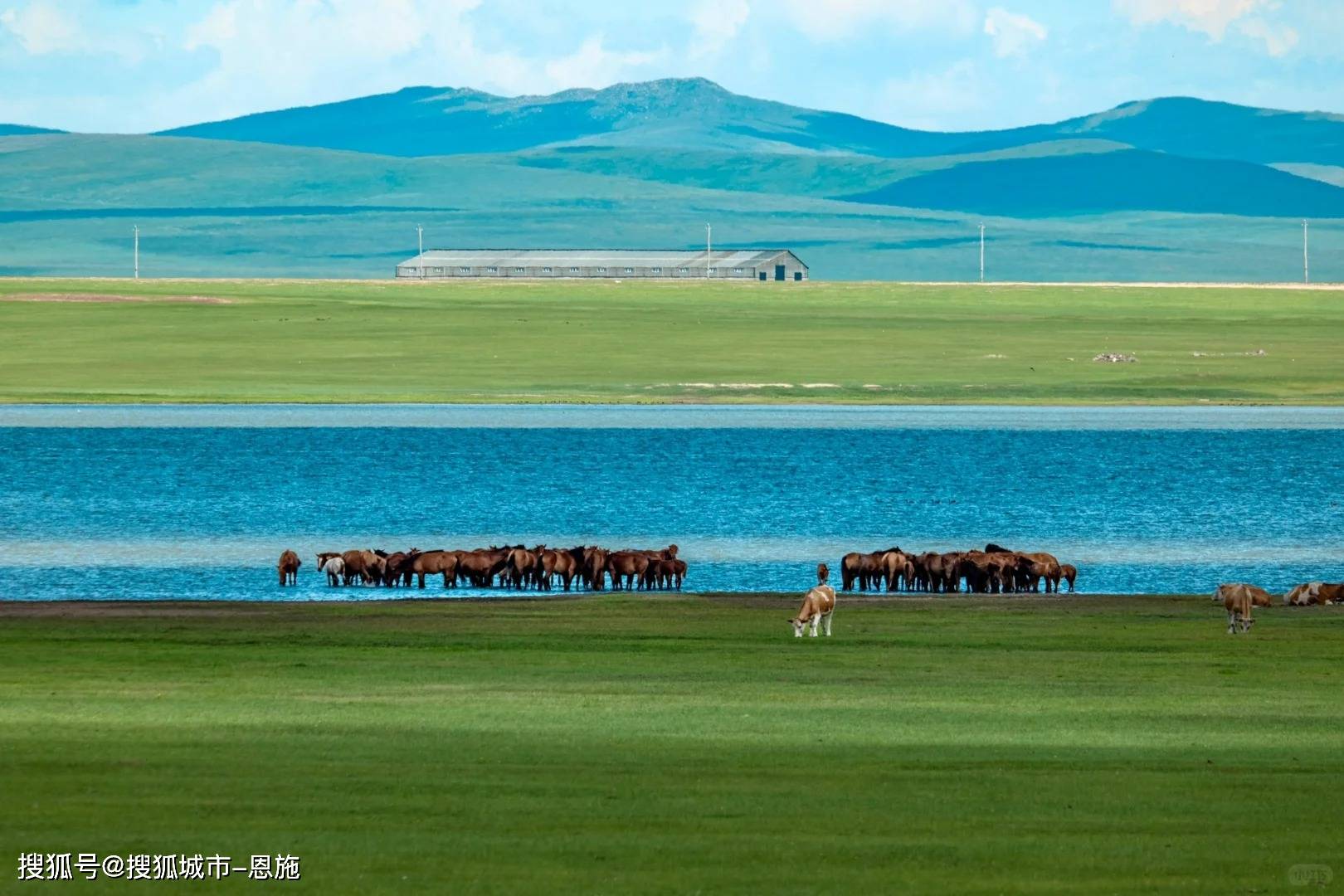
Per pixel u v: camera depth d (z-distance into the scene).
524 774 23.38
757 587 54.06
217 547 64.00
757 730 26.94
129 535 67.62
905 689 31.33
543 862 19.12
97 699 29.25
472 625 40.75
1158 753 25.23
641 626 40.62
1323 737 26.69
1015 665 34.69
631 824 20.73
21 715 27.56
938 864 19.14
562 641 37.88
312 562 59.75
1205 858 19.47
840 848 19.77
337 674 32.66
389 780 22.92
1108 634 39.59
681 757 24.62
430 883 18.38
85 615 42.19
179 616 42.03
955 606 45.22
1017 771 23.89
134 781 22.66
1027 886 18.38
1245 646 37.62
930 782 23.11
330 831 20.28
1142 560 61.56
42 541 65.25
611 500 83.62
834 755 24.94
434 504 81.56
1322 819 21.23
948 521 75.50
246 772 23.25
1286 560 61.62
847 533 70.69
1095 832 20.56
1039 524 74.25
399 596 50.38
